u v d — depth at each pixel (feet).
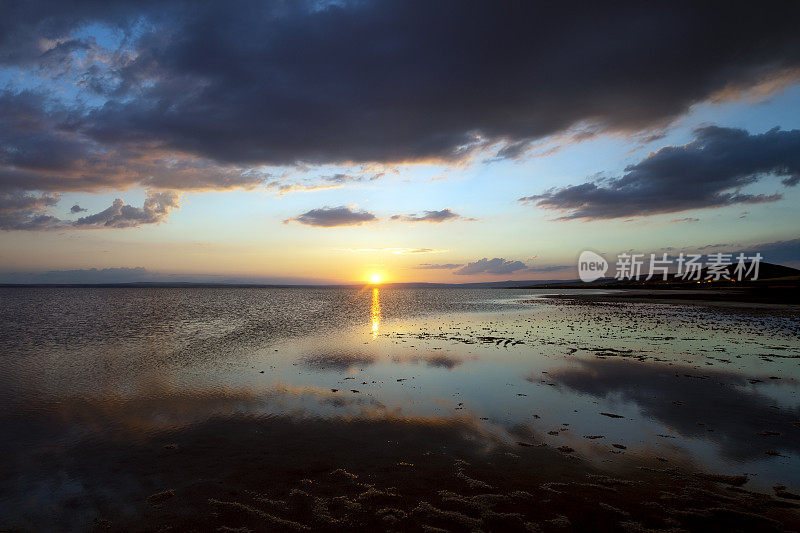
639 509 22.18
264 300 283.59
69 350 71.31
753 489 24.32
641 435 32.71
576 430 33.86
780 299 192.03
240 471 26.81
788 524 20.75
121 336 89.15
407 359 63.05
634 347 72.08
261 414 37.96
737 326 99.60
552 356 64.64
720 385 46.91
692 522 20.93
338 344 78.07
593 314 139.85
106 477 26.07
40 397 43.01
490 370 55.42
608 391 44.96
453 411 38.73
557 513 21.80
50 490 24.56
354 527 20.70
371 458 28.68
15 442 31.53
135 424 35.37
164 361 61.57
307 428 34.42
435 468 27.17
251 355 66.54
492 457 28.81
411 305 215.92
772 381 48.47
